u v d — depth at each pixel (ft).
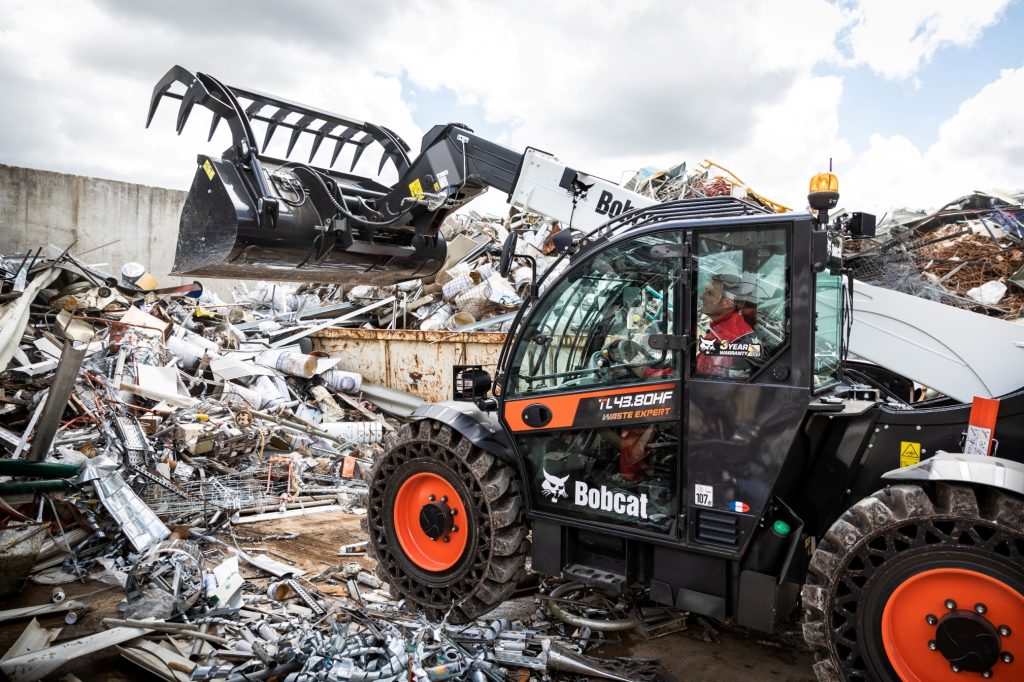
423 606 12.96
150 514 16.07
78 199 46.29
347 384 30.40
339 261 15.57
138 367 24.27
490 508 12.04
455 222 43.60
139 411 22.24
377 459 13.76
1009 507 8.23
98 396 20.99
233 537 17.04
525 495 12.14
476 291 33.65
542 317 11.93
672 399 10.44
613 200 13.96
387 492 13.60
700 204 11.73
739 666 11.43
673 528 10.55
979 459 8.80
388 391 31.07
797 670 11.32
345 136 16.88
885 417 10.40
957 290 20.16
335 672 10.24
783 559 10.05
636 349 11.00
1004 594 8.22
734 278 9.96
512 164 14.90
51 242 45.29
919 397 16.75
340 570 15.07
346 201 15.72
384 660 10.80
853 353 12.33
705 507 10.19
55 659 10.32
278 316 37.76
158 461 19.01
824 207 9.63
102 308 30.96
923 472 8.99
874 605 8.94
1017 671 8.18
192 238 14.52
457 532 12.70
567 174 14.37
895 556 8.79
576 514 11.65
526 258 12.18
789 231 9.52
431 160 15.53
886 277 19.47
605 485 11.31
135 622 11.62
